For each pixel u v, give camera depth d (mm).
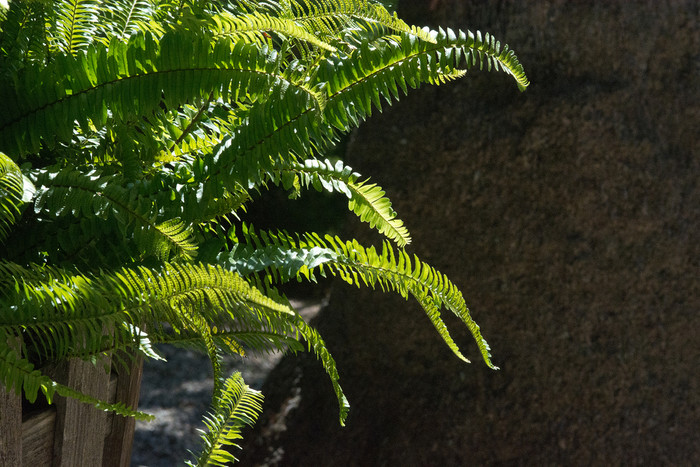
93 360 699
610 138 2592
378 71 695
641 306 2648
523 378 2723
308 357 3084
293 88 677
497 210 2680
